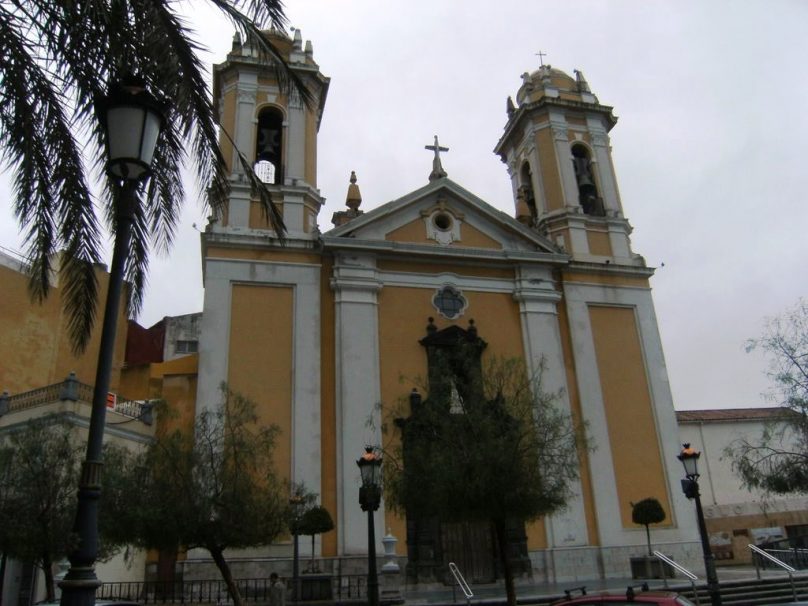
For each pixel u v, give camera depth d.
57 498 12.95
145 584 16.64
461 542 20.14
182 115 8.47
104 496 12.16
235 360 20.38
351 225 22.55
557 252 24.08
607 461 21.69
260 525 12.00
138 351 31.58
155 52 8.08
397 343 21.75
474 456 12.35
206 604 15.81
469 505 12.34
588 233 25.42
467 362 15.18
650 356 23.66
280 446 19.59
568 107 27.45
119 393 25.58
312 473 19.41
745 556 26.66
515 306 23.39
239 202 22.36
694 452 14.53
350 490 19.27
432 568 19.06
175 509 11.54
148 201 9.38
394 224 23.31
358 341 21.14
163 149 9.13
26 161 8.10
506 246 24.06
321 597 15.51
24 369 23.23
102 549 13.77
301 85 9.19
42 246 8.74
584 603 7.85
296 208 22.83
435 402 14.00
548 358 22.55
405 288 22.61
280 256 21.98
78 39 7.99
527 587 18.78
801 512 28.03
